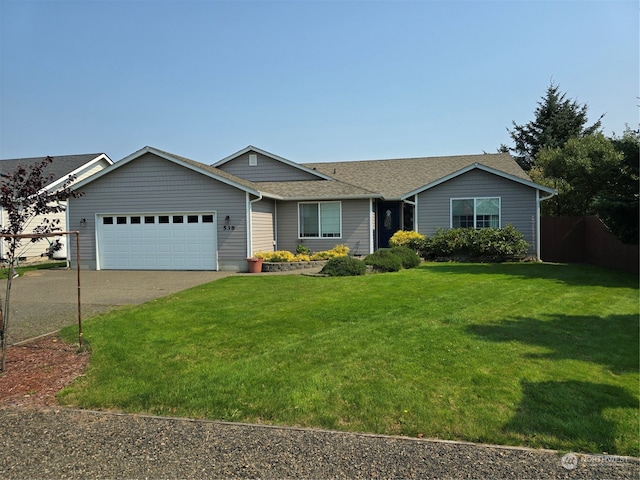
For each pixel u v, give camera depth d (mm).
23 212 5656
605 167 14180
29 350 5762
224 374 4660
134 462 3066
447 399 3998
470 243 16031
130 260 15828
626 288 10039
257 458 3100
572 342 5719
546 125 38344
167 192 15484
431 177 20125
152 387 4367
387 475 2873
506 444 3262
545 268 14039
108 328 6703
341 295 9148
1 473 2955
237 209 15039
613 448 3182
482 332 6176
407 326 6508
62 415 3840
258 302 8555
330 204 17141
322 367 4832
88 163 24406
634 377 4520
